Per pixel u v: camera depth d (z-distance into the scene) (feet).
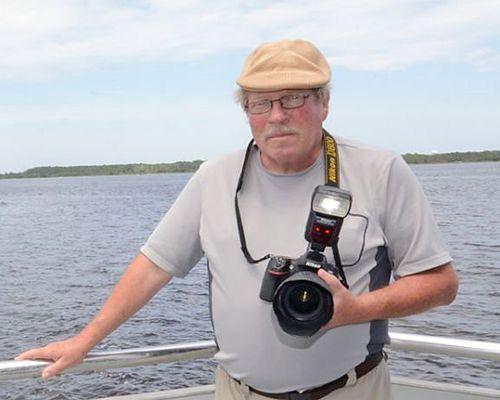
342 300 5.44
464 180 347.77
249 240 6.41
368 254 6.20
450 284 6.29
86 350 6.72
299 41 6.36
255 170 6.58
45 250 105.29
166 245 7.04
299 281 5.29
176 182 578.25
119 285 7.08
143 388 29.25
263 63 6.12
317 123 6.29
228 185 6.68
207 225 6.72
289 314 5.41
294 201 6.38
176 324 44.55
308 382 6.38
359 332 6.31
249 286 6.40
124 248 103.65
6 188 639.76
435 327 36.32
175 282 60.59
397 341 7.23
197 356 7.30
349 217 6.16
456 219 121.49
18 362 6.55
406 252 6.29
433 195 210.59
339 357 6.30
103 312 6.96
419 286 6.10
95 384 29.96
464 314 40.11
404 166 6.36
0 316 50.90
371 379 6.57
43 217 199.62
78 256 94.79
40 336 44.32
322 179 6.38
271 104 6.18
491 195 204.13
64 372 6.75
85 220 177.37
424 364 26.86
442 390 8.86
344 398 6.48
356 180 6.31
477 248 78.07
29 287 65.77
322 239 5.57
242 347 6.54
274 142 6.21
